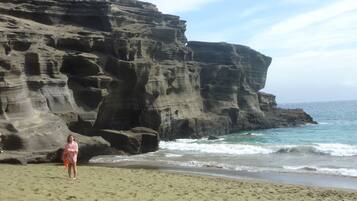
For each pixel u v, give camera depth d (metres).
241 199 18.41
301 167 31.62
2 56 33.03
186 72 60.00
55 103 37.84
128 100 45.62
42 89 36.78
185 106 58.00
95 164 33.44
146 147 42.16
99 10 48.25
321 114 151.50
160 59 56.50
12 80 32.66
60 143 32.69
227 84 70.25
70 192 17.34
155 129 48.41
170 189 19.95
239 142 53.12
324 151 40.12
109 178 22.70
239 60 76.38
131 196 17.47
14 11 43.41
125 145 40.22
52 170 24.98
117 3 60.25
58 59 39.75
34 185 18.48
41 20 45.09
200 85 67.75
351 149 41.97
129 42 46.84
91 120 40.28
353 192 21.95
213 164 33.28
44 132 32.25
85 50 43.66
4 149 29.83
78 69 42.12
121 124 45.44
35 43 38.62
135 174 25.16
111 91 43.44
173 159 36.53
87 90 41.03
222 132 65.12
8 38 36.34
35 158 30.17
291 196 19.95
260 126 74.81
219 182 23.61
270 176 27.97
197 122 59.72
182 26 68.50
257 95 79.56
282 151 40.94
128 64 44.50
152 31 57.50
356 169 30.53
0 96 31.33
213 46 75.19
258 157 37.72
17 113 32.34
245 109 74.44
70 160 21.58
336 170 30.12
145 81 46.31
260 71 83.38
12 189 17.16
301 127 80.38
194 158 37.25
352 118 120.88
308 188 22.86
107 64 44.59
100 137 38.50
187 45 75.69
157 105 48.97
